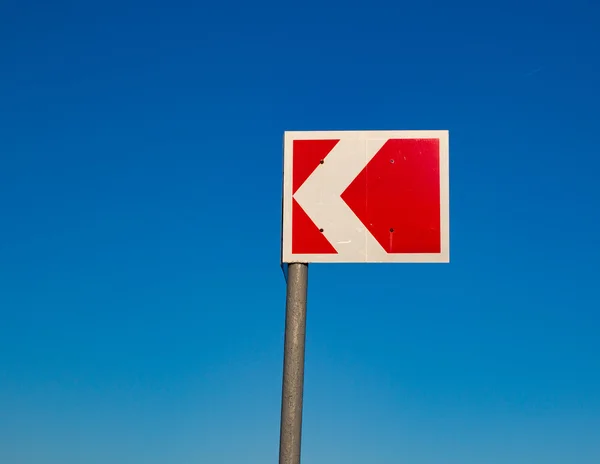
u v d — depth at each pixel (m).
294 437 3.80
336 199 4.23
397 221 4.20
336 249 4.19
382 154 4.27
